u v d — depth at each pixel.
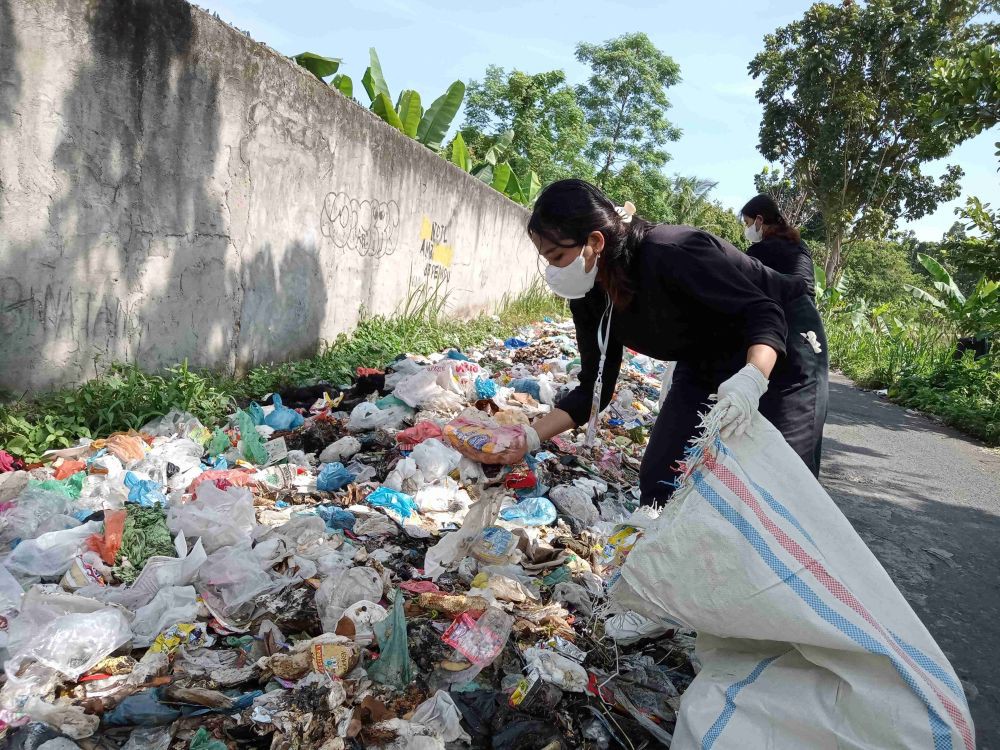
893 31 28.19
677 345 2.39
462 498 3.86
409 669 2.21
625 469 4.89
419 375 5.21
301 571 2.79
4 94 3.76
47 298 4.15
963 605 3.74
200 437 4.24
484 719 2.10
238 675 2.20
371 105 10.13
